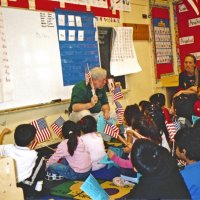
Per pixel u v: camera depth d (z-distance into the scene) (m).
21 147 2.65
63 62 4.24
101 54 4.92
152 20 5.85
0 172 2.23
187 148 1.77
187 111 2.99
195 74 4.66
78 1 4.46
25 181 2.66
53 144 4.07
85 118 3.28
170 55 6.29
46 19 4.03
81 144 3.05
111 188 2.76
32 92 3.86
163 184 1.46
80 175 3.04
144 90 5.70
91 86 3.90
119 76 5.21
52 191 2.79
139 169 1.51
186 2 6.15
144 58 5.71
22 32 3.75
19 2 3.72
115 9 5.07
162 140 2.61
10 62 3.62
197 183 1.60
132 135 2.72
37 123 3.35
